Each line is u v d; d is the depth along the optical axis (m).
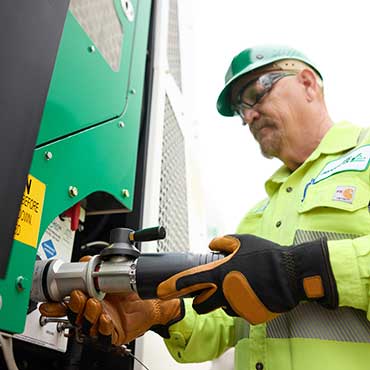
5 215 0.63
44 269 0.86
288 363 0.94
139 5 1.48
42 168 0.81
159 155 1.59
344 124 1.26
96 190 1.02
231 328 1.26
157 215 1.49
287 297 0.79
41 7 0.74
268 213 1.28
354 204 0.98
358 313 0.92
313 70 1.50
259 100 1.40
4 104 0.64
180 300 1.17
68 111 0.92
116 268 0.83
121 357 1.27
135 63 1.36
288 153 1.39
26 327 0.89
